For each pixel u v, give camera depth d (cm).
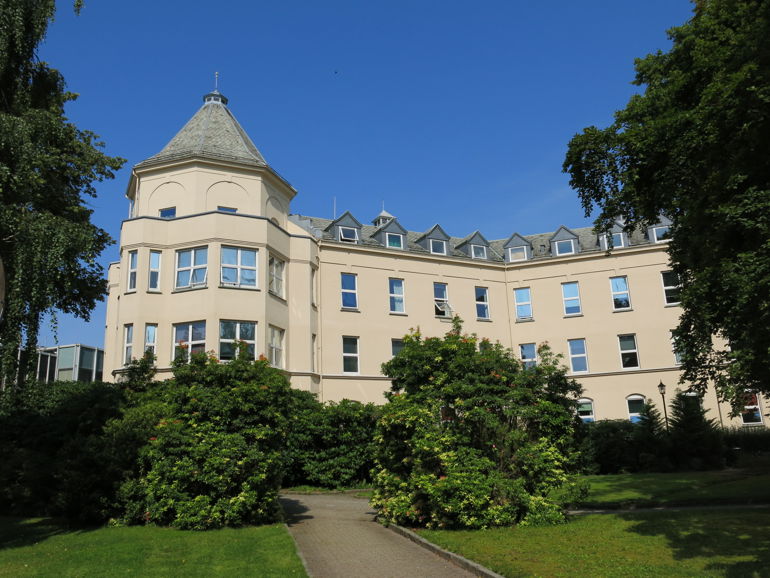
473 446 1298
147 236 2505
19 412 1817
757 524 1121
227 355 2395
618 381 3194
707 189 1040
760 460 2567
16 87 1689
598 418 3181
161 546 1102
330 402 2316
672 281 3241
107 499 1352
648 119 1300
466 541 1090
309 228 3123
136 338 2398
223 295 2430
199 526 1272
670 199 1231
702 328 1243
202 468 1309
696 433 2461
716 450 2458
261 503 1362
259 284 2522
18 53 1662
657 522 1190
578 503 1419
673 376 3128
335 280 3005
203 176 2633
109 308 3023
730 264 932
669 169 1180
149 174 2684
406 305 3166
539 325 3366
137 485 1360
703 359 1300
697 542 996
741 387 1023
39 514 1555
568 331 3319
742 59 1024
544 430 1323
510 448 1290
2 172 1427
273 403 1416
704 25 1359
